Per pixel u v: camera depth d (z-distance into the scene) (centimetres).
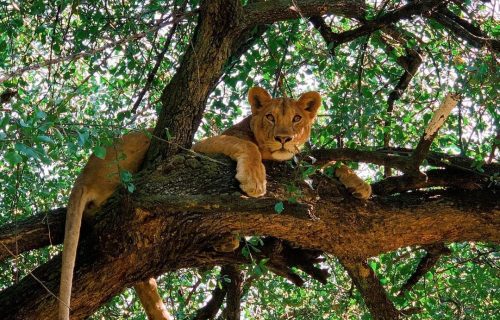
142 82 998
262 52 1020
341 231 705
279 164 720
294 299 1077
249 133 809
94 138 609
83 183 687
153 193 649
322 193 697
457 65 808
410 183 716
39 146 491
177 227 675
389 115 886
